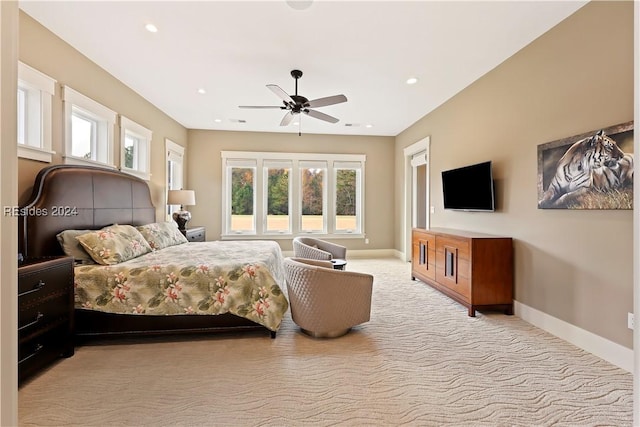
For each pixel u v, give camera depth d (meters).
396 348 2.44
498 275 3.18
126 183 3.71
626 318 2.12
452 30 2.72
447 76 3.70
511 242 3.19
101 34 2.81
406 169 6.18
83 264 2.61
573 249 2.51
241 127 6.14
